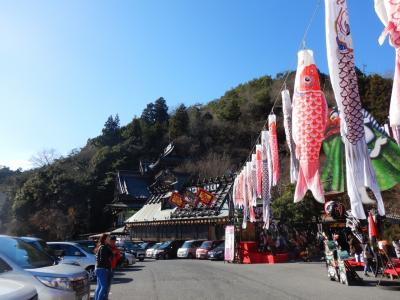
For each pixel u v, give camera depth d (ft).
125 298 35.65
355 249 59.98
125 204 199.52
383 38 19.07
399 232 65.51
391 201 84.02
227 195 127.85
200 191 125.90
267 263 81.15
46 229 186.50
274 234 93.86
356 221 56.03
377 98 122.52
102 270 30.27
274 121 46.01
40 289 22.26
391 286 41.11
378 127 53.52
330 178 61.11
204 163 212.43
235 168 200.23
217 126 248.93
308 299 33.63
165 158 212.02
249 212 70.49
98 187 215.51
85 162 247.50
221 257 96.63
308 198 93.56
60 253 39.63
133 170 237.25
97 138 281.13
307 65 28.99
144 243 136.46
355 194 24.08
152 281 48.75
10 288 14.21
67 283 23.59
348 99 23.00
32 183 201.36
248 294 36.83
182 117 254.06
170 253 117.80
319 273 56.29
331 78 23.18
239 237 88.84
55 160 246.68
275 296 35.47
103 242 31.22
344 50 22.93
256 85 297.33
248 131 241.35
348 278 42.83
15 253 25.70
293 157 35.94
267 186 53.57
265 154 52.70
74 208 201.98
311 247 91.86
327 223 95.96
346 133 23.52
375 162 52.85
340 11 23.11
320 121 28.30
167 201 161.07
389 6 18.86
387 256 42.57
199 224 133.18
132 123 278.26
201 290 39.91
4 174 307.99
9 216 213.05
